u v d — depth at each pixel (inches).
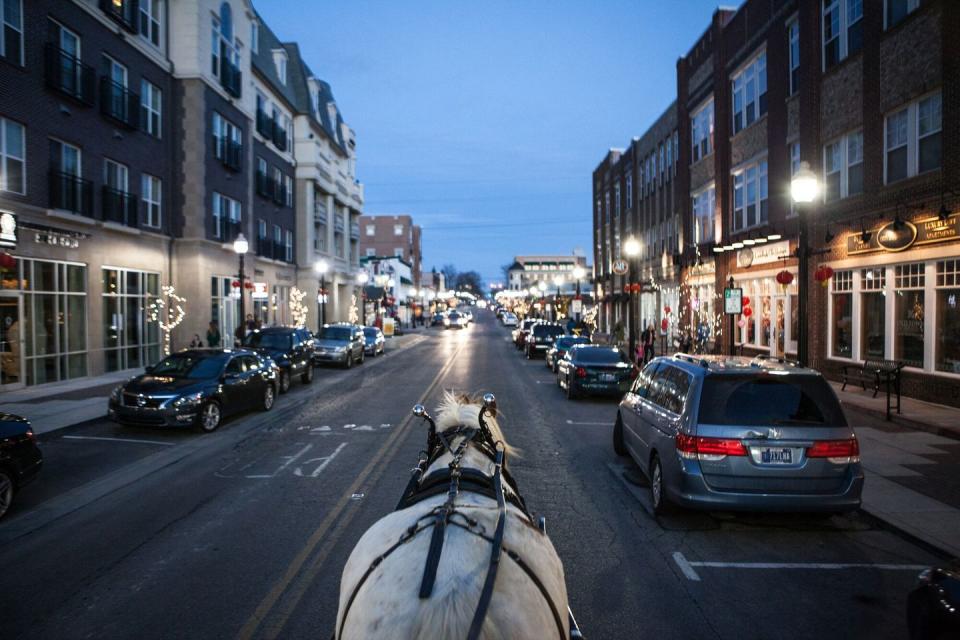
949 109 554.9
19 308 700.0
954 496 322.0
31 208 706.2
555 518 300.4
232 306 1195.9
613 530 284.0
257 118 1386.6
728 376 278.8
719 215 1078.4
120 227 858.8
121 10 873.5
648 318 1605.6
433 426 165.3
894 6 633.6
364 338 1244.5
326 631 189.3
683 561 248.8
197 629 191.2
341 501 322.0
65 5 764.6
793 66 847.1
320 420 570.9
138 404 488.1
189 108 1035.3
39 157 724.0
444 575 90.7
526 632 86.0
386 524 114.0
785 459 265.1
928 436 468.8
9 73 676.7
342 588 106.3
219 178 1131.3
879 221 656.4
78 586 221.8
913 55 601.6
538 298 3080.7
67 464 407.2
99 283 834.2
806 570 241.0
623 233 1886.1
